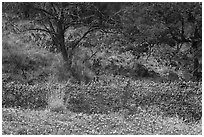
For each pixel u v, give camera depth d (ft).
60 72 67.51
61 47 70.03
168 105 53.72
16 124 43.27
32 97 54.54
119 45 70.59
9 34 78.38
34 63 71.56
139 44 66.74
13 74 67.77
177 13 62.90
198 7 60.95
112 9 71.46
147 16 65.00
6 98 54.44
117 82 65.16
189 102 54.44
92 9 69.10
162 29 63.21
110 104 53.57
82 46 76.43
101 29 70.74
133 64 72.74
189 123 48.60
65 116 48.70
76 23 69.72
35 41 78.59
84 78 67.31
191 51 64.64
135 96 55.62
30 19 70.49
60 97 54.49
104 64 72.69
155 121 47.32
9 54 71.97
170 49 66.18
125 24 65.62
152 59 76.33
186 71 65.31
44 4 66.85
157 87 59.52
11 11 69.82
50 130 41.83
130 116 49.21
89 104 53.47
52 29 73.15
